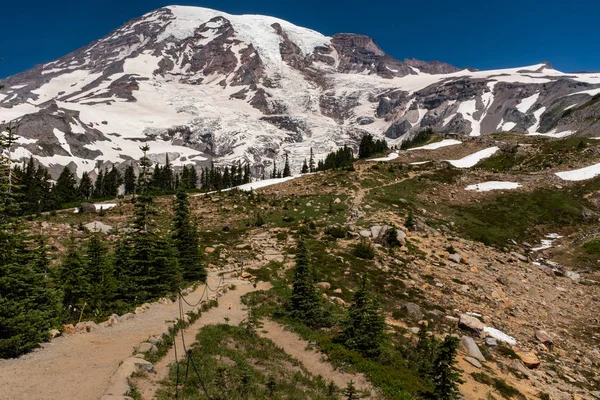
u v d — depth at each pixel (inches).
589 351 1158.3
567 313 1472.7
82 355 650.8
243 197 2970.0
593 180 3435.0
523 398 796.6
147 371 597.3
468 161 4564.5
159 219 2353.6
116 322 833.5
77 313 881.5
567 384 922.7
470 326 1104.8
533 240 2544.3
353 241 1875.0
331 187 3149.6
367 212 2464.3
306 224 2172.7
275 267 1537.9
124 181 5364.2
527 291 1609.3
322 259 1566.2
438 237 2089.1
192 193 4126.5
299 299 1061.8
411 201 2901.1
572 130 7258.9
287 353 826.8
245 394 589.3
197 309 999.0
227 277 1425.9
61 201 3673.7
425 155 4827.8
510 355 1002.7
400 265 1606.8
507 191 3277.6
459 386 776.3
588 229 2659.9
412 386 721.0
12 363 603.2
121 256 1103.0
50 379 553.0
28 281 722.2
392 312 1178.6
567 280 1847.9
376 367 770.8
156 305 1003.3
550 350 1122.0
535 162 4264.3
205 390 539.8
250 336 874.1
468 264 1747.0
